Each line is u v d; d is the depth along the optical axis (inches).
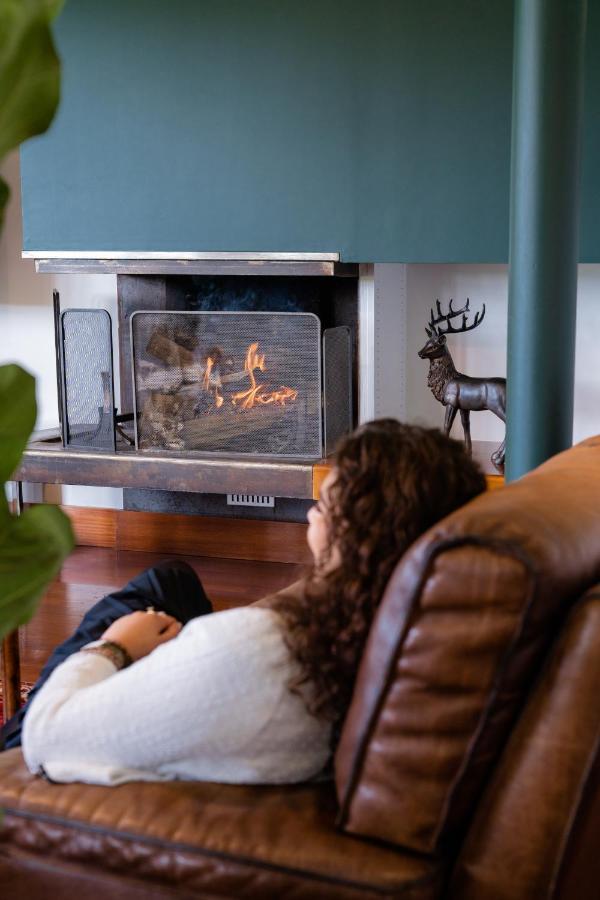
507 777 42.9
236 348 154.9
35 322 187.8
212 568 173.8
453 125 143.2
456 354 172.6
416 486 46.0
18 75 15.2
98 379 159.2
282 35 147.6
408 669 42.8
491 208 143.4
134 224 157.5
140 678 48.7
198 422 157.8
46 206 160.9
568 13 96.5
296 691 47.3
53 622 145.6
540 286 99.9
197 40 150.9
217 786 49.9
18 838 49.9
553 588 41.2
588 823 43.2
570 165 98.9
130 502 185.8
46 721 50.6
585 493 48.9
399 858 44.5
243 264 153.7
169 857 46.9
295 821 46.8
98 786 50.0
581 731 41.6
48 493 191.3
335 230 149.6
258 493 152.6
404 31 143.1
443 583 41.5
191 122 152.9
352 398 163.6
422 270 172.1
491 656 41.5
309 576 49.2
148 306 176.2
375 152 146.6
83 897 48.6
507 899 43.1
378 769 44.4
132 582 74.9
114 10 153.6
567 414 102.3
